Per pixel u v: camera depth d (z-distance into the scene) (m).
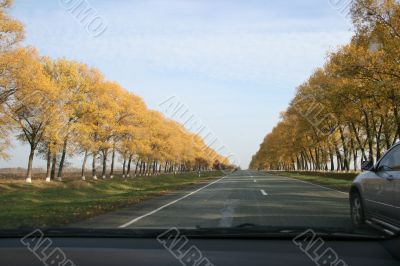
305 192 21.55
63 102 35.81
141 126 49.38
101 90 41.12
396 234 4.95
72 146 38.31
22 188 32.56
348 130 49.59
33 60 31.03
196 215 12.20
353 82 27.06
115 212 13.74
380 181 8.06
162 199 18.94
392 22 24.59
